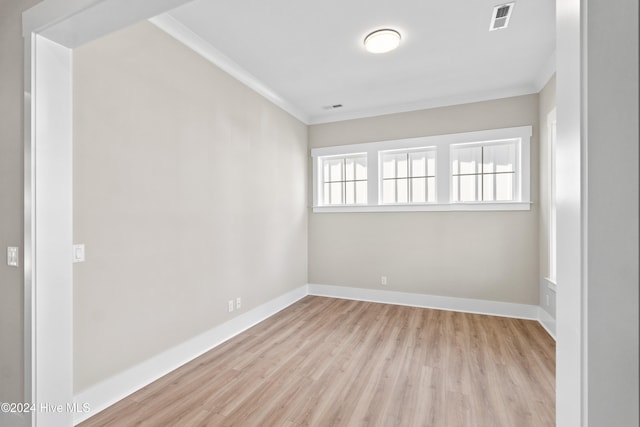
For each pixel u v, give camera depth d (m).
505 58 2.96
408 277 4.14
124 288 2.06
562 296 0.67
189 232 2.59
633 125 0.55
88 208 1.85
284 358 2.58
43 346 1.54
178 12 2.29
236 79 3.19
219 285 2.92
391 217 4.23
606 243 0.56
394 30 2.50
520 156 3.62
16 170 1.59
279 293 3.95
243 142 3.29
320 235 4.67
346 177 4.60
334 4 2.21
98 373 1.90
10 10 1.62
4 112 1.63
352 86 3.60
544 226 3.29
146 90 2.23
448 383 2.19
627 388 0.55
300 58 2.98
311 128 4.73
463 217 3.86
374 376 2.29
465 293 3.84
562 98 0.67
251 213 3.41
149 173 2.25
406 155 4.24
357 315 3.71
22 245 1.57
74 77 1.79
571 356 0.63
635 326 0.55
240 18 2.37
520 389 2.11
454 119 3.90
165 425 1.76
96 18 1.43
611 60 0.56
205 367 2.43
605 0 0.56
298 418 1.82
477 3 2.19
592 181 0.57
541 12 2.28
